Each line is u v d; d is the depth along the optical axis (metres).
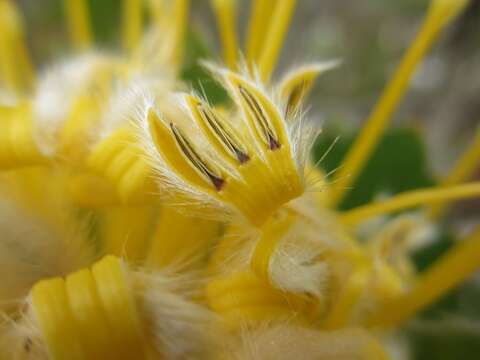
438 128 0.07
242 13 0.08
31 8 0.08
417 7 0.09
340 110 0.09
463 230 0.06
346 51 0.09
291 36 0.09
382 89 0.09
